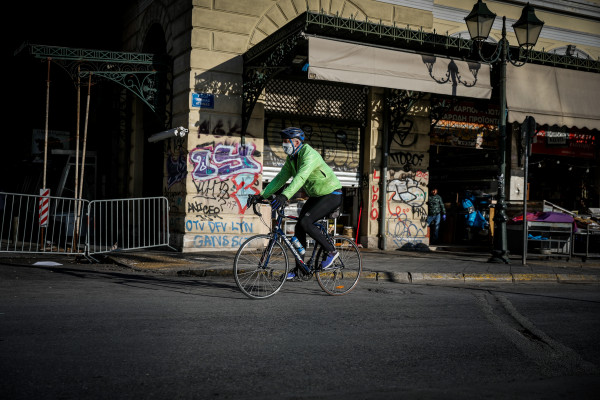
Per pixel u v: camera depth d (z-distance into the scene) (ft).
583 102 39.91
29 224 51.65
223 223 37.47
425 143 43.96
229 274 27.55
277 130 39.83
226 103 37.52
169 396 10.19
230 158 37.65
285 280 21.06
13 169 55.36
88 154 51.93
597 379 12.25
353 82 31.48
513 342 15.30
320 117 40.86
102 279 24.66
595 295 24.73
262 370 11.93
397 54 33.01
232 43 37.63
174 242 37.45
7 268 27.99
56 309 17.24
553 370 12.84
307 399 10.33
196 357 12.66
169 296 20.30
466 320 18.02
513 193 46.83
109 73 38.32
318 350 13.67
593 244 41.96
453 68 35.09
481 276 29.55
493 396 10.87
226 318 16.75
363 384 11.30
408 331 16.10
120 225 44.91
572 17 50.60
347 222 43.52
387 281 27.81
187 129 36.45
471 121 45.78
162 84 40.14
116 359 12.27
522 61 38.37
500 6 47.60
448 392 11.02
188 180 36.50
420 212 43.80
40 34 54.03
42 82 54.85
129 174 49.47
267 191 21.48
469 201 46.80
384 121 42.47
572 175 50.47
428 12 44.24
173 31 39.60
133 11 49.06
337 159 41.96
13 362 11.76
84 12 53.47
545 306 21.31
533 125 34.63
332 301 20.49
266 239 21.16
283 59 32.09
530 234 39.37
